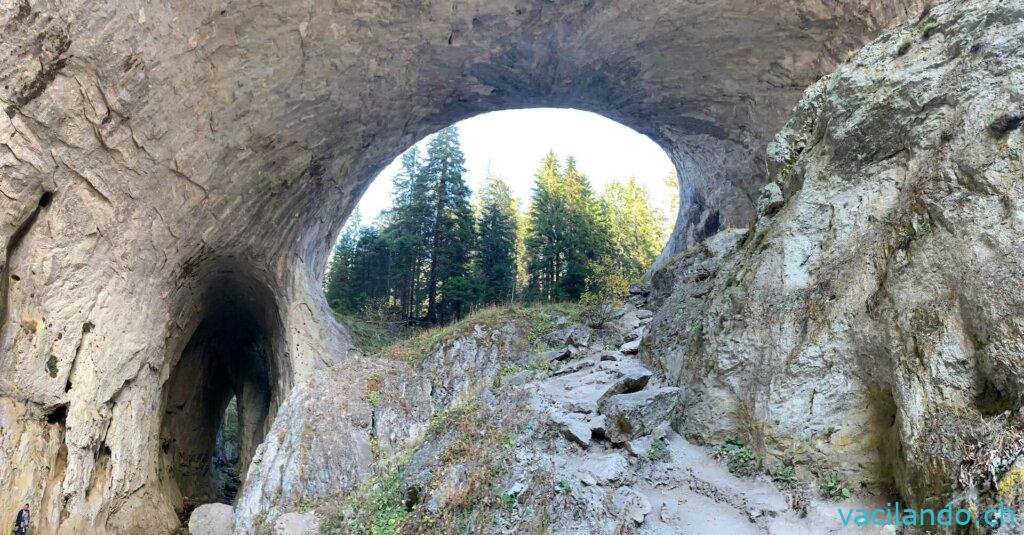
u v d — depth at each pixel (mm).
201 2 9445
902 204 5508
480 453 7070
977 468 3834
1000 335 4035
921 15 6348
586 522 5277
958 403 4215
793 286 6367
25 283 8469
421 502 6793
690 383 7375
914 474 4410
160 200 10734
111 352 10156
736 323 6902
